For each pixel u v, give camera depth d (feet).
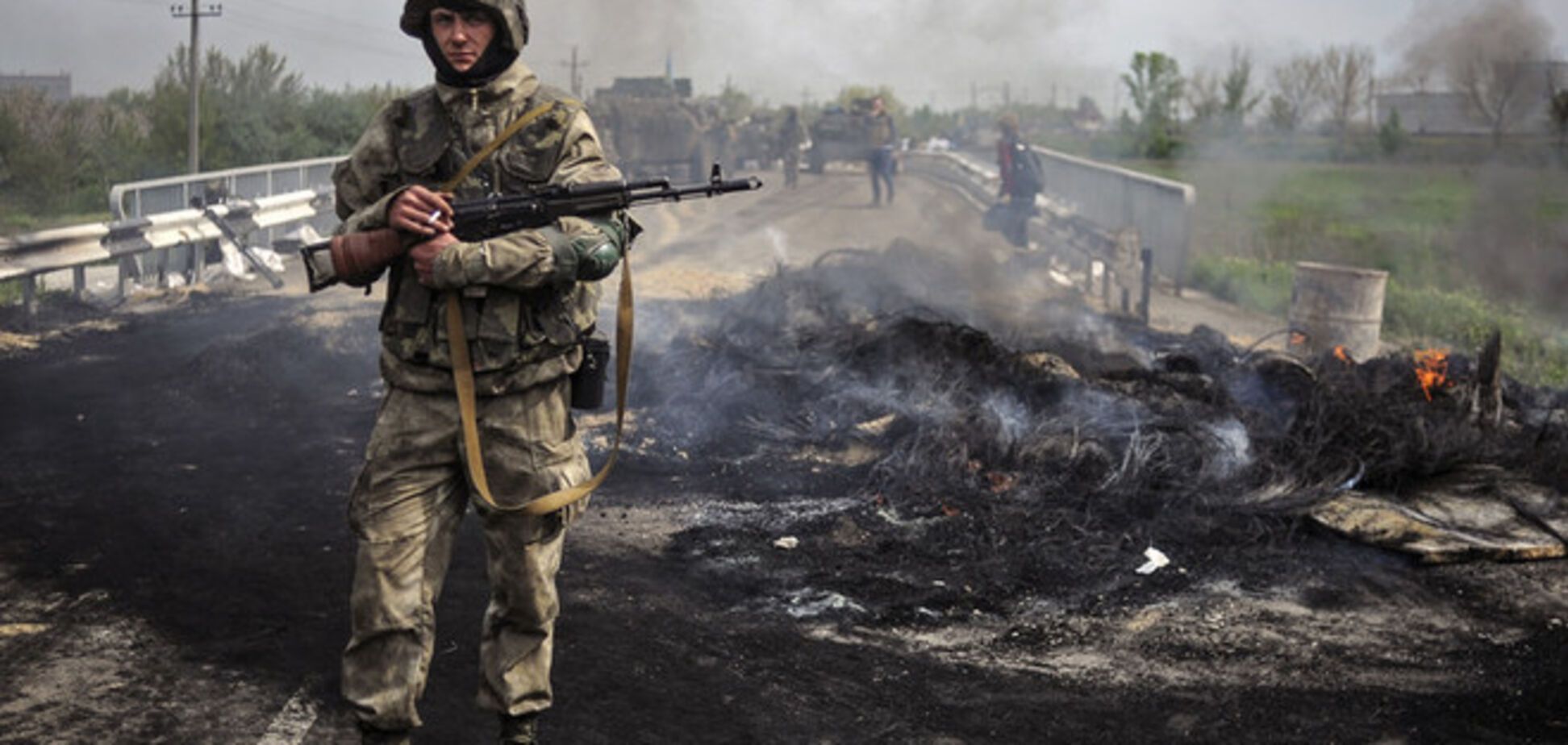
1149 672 13.07
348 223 9.05
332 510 17.95
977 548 16.62
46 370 26.99
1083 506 18.08
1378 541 16.80
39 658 12.59
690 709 11.91
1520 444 21.17
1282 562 16.34
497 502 9.25
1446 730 11.76
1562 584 15.78
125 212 37.50
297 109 86.94
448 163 9.18
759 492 19.25
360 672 9.12
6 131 69.10
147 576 15.06
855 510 18.21
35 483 18.90
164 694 11.82
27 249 31.71
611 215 9.41
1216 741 11.52
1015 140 52.34
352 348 28.94
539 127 9.21
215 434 22.21
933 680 12.76
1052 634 14.05
